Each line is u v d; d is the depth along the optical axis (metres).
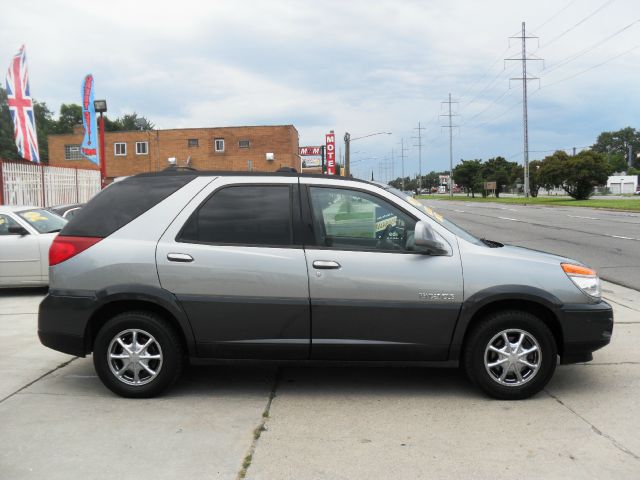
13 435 4.08
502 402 4.72
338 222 4.81
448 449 3.86
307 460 3.70
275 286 4.68
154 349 4.81
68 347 4.83
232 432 4.14
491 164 101.81
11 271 9.89
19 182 19.11
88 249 4.80
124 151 55.44
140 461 3.69
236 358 4.79
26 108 19.89
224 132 54.53
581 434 4.09
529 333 4.68
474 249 4.77
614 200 52.28
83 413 4.50
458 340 4.68
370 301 4.65
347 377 5.38
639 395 4.87
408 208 4.84
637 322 7.37
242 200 4.87
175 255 4.73
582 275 4.77
